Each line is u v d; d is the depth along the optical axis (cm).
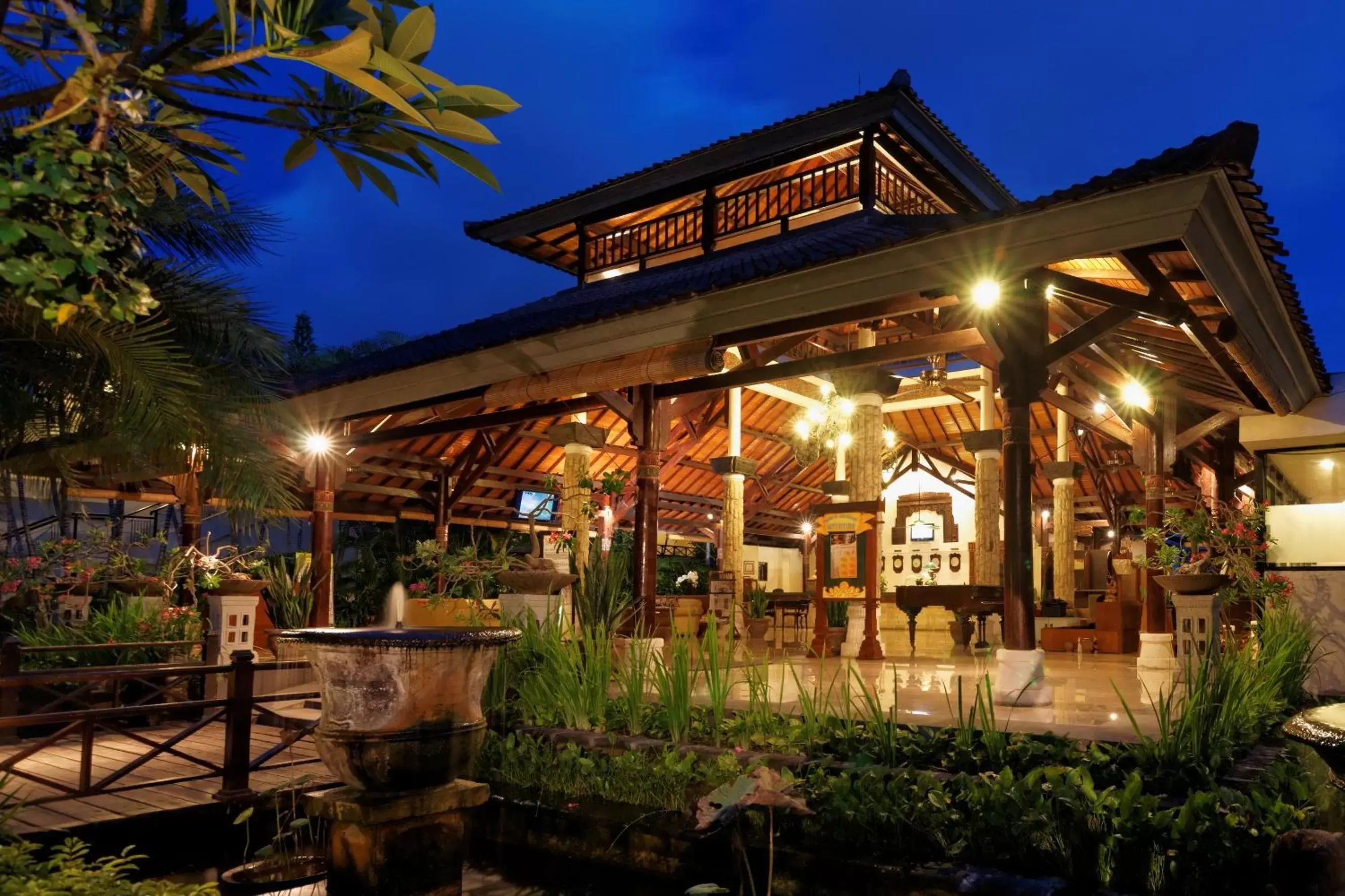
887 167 1083
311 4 196
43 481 434
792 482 2170
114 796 570
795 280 749
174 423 363
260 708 679
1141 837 388
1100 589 2047
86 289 179
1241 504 970
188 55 227
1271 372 792
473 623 805
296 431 453
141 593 1009
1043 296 709
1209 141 549
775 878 445
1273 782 426
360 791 402
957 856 420
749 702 658
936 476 2189
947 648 1430
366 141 243
